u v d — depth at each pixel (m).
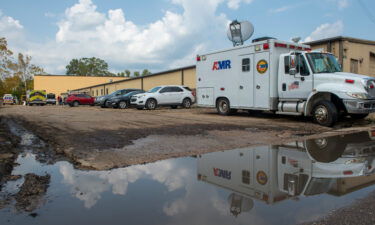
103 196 2.93
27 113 17.03
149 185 3.26
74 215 2.48
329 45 13.59
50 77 64.44
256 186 3.18
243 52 11.28
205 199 2.82
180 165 4.13
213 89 12.77
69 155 4.84
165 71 26.41
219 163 4.24
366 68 14.46
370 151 4.95
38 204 2.73
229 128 8.20
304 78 9.30
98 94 47.53
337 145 5.52
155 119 11.29
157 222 2.33
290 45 10.58
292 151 5.03
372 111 8.21
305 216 2.38
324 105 8.55
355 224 2.22
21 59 60.22
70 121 10.92
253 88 10.99
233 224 2.27
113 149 5.28
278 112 10.22
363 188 3.04
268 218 2.36
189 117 12.05
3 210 2.60
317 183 3.25
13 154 4.96
